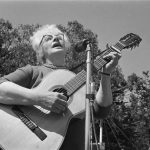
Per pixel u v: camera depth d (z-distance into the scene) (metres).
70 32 23.14
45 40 3.79
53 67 3.73
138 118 30.98
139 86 33.44
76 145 3.44
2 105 3.50
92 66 3.43
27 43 23.91
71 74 3.67
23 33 24.47
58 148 3.27
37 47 3.85
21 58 23.64
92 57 3.46
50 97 3.37
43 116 3.42
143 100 32.84
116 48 3.52
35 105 3.48
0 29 24.72
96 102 3.58
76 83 3.54
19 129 3.37
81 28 23.20
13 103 3.46
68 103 3.45
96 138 3.31
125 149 20.36
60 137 3.31
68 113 3.40
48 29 3.85
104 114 3.65
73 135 3.45
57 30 3.86
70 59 18.69
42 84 3.58
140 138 29.64
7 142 3.33
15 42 24.59
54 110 3.37
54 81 3.59
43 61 3.85
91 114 3.23
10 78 3.58
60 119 3.38
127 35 3.60
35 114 3.44
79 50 3.56
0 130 3.38
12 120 3.41
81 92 3.52
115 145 18.73
